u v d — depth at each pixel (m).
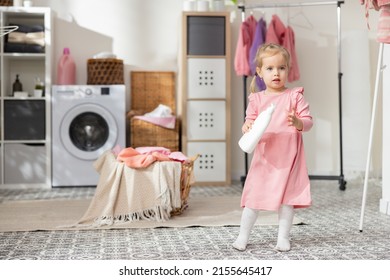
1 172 5.20
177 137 5.31
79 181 5.25
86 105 5.20
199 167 5.34
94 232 3.11
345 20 5.79
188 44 5.31
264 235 3.00
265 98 2.70
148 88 5.72
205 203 4.17
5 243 2.83
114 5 5.71
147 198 3.42
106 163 3.51
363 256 2.51
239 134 5.78
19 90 5.39
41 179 5.25
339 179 5.05
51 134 5.23
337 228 3.21
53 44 5.57
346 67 5.76
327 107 5.81
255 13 5.78
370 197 4.54
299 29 5.79
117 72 5.35
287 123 2.62
